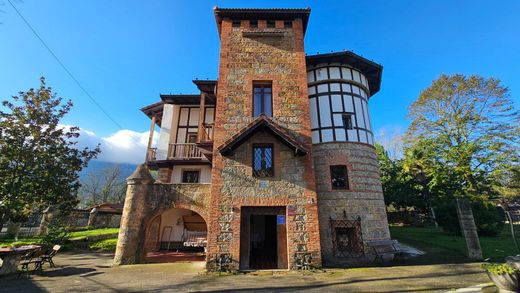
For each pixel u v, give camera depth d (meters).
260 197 10.78
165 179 16.83
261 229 14.70
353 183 13.20
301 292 6.99
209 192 11.67
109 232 19.31
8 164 12.98
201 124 15.23
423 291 6.86
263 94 12.80
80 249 15.42
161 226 15.65
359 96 14.98
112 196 46.19
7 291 7.06
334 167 13.63
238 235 10.23
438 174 25.77
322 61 15.06
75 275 8.96
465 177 25.11
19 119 13.51
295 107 12.30
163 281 8.20
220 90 12.40
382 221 13.21
